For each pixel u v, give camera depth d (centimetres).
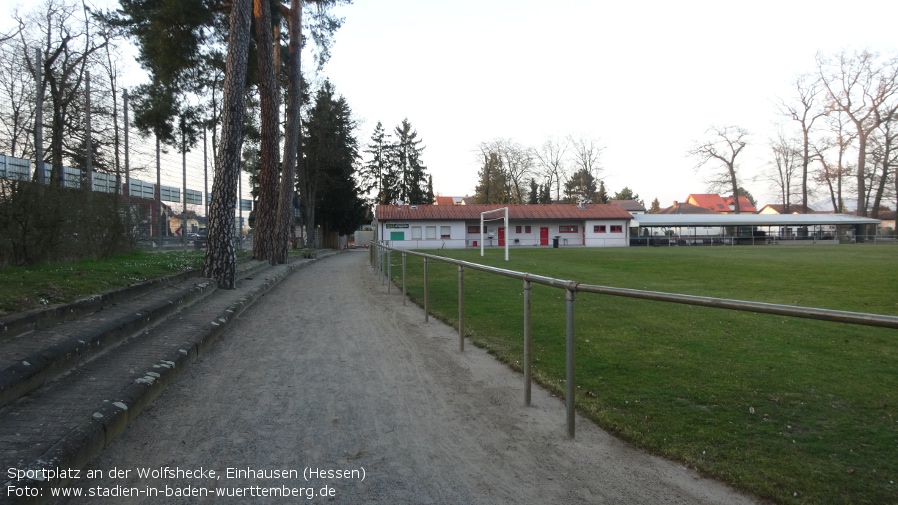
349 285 1473
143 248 1634
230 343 708
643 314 930
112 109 2178
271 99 1992
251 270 1659
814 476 324
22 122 1920
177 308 846
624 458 356
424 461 350
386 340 730
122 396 411
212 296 1048
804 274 1778
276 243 2314
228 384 519
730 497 304
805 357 632
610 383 518
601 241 5478
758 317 909
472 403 469
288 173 2361
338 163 5044
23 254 916
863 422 420
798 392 495
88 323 600
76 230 1094
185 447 367
